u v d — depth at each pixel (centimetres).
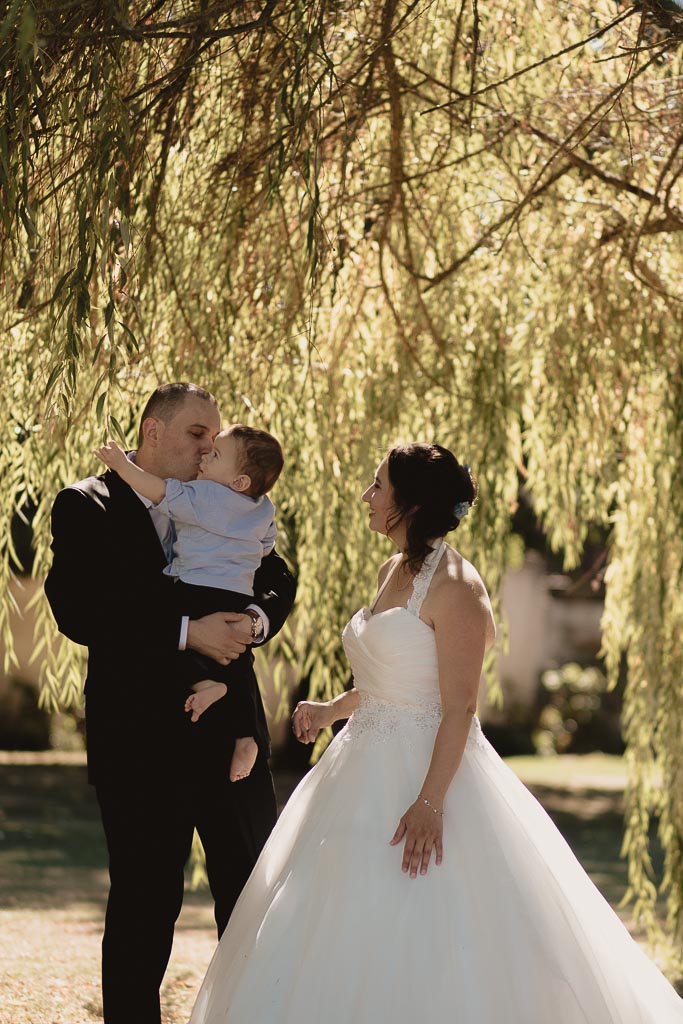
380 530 370
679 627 584
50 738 2055
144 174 445
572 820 1322
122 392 497
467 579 349
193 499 366
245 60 449
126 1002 346
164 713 356
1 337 458
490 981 314
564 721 2370
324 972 318
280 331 505
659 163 537
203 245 487
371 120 541
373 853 331
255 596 385
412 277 533
